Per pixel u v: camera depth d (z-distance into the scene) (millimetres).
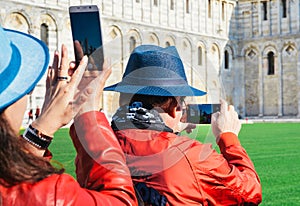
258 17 77500
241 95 78438
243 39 78250
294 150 26859
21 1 48312
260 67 77500
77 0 53656
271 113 77250
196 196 4715
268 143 31266
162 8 64125
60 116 3539
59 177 3145
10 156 2953
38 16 50000
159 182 4699
